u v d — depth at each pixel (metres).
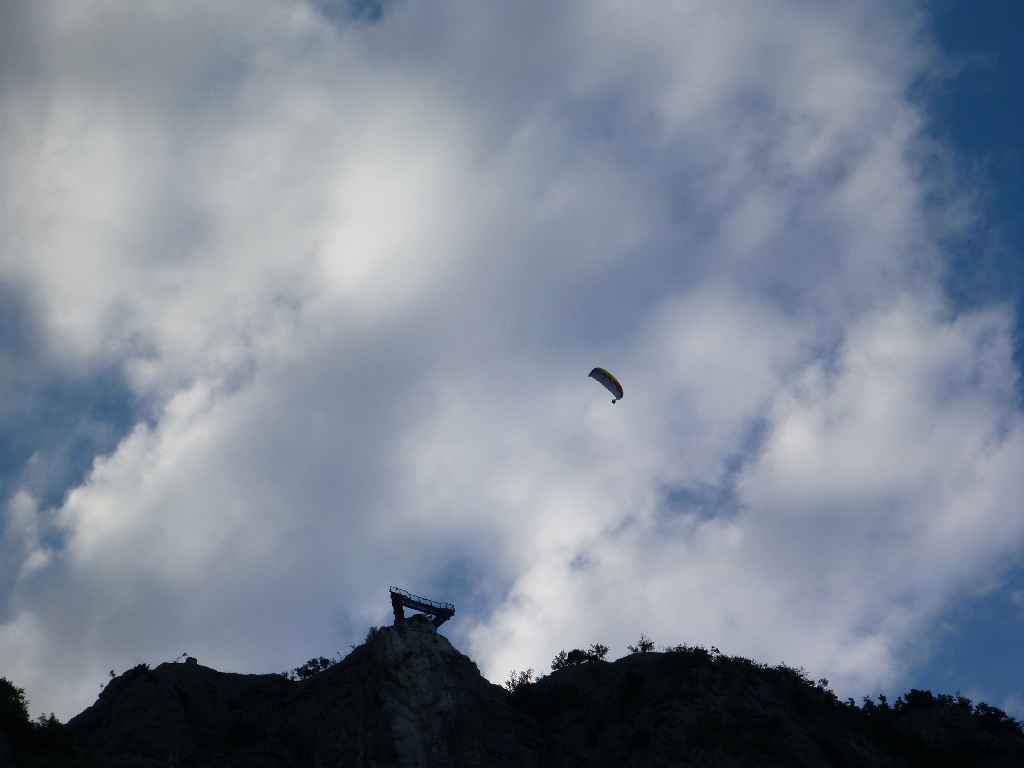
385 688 78.62
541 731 89.12
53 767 63.47
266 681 87.44
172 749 73.56
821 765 82.25
